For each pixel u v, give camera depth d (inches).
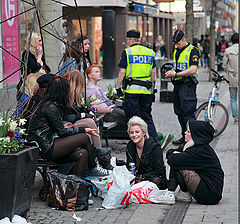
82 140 288.2
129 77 424.5
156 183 299.7
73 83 303.6
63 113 306.5
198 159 281.3
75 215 263.7
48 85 282.2
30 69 372.2
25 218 247.0
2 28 578.6
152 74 433.7
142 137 306.3
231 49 547.2
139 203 288.5
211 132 283.9
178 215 266.2
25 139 263.3
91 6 1294.3
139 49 423.2
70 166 289.9
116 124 440.8
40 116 280.1
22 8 636.1
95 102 385.7
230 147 439.5
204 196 280.5
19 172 229.3
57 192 274.4
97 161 322.7
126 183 281.0
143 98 429.1
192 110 449.7
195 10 1599.4
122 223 253.6
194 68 445.7
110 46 1266.0
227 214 263.9
